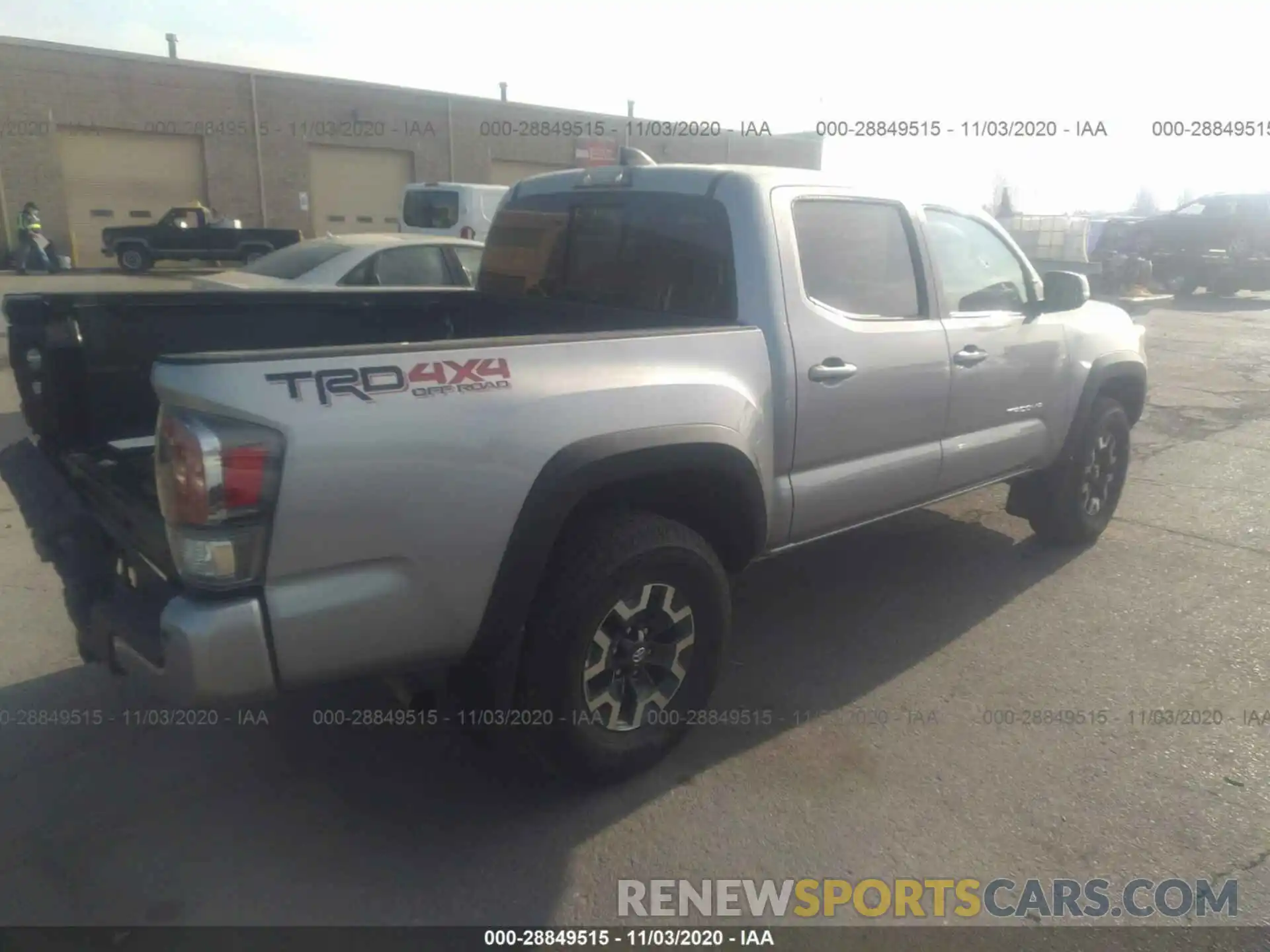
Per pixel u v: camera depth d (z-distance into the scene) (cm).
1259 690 397
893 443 409
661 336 318
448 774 337
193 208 2292
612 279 414
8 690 380
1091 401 517
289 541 245
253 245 2294
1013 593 493
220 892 278
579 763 312
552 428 284
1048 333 486
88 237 2577
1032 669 414
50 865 288
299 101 2770
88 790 323
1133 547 562
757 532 353
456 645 284
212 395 233
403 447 257
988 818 315
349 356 253
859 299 392
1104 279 1855
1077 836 307
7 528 548
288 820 311
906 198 420
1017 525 599
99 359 376
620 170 406
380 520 257
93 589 290
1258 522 609
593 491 312
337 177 2884
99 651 287
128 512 294
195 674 239
